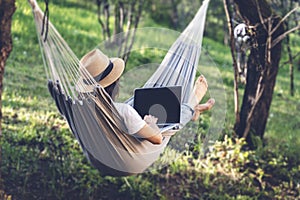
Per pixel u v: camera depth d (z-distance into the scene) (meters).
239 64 6.51
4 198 5.47
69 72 3.47
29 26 6.40
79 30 6.91
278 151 6.22
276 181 6.06
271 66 6.07
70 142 5.78
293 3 6.49
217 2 7.43
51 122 5.86
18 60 6.17
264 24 5.80
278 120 6.48
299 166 6.18
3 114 5.78
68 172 5.68
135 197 5.72
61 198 5.60
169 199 5.79
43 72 6.20
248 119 6.14
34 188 5.57
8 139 5.65
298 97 6.71
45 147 5.71
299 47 6.92
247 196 5.95
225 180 5.96
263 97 6.14
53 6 6.80
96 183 5.69
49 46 3.49
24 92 5.99
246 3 5.70
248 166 6.06
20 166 5.59
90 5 7.09
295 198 6.02
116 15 6.95
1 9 5.15
